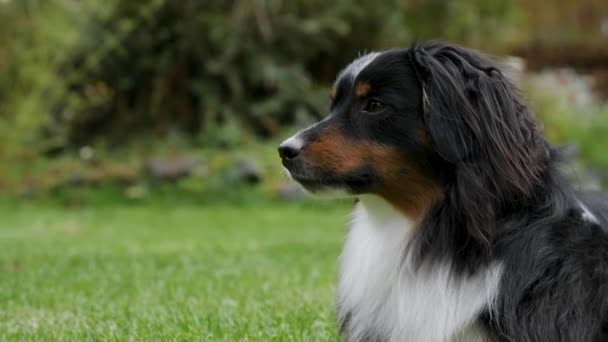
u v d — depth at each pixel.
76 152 16.83
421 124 3.82
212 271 7.93
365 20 17.34
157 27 16.83
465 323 3.64
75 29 16.05
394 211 3.96
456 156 3.64
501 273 3.61
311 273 7.68
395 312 3.89
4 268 8.28
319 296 6.36
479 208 3.63
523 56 23.69
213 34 16.34
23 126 15.37
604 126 19.97
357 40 17.67
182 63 17.02
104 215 14.16
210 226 12.88
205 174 15.55
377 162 3.91
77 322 5.37
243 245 10.23
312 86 17.56
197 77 17.17
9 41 14.94
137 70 17.19
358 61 4.20
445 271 3.73
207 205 15.08
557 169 3.96
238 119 16.73
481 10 18.69
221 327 5.19
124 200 15.25
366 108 3.98
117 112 17.53
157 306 6.03
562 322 3.52
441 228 3.77
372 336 3.99
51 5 14.98
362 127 3.96
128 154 16.44
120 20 16.33
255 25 16.83
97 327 5.22
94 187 15.64
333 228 12.56
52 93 15.91
